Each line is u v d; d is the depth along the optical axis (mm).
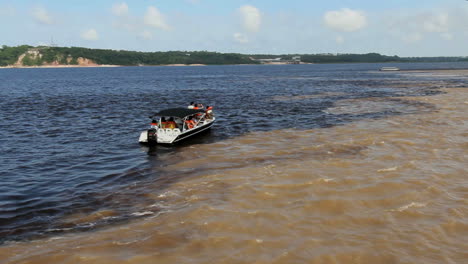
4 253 10562
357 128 26922
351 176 16250
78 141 25094
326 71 162875
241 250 10539
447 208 12898
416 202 13430
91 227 12148
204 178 16719
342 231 11500
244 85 79000
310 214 12688
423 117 30594
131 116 36125
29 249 10781
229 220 12367
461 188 14648
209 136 26141
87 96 57250
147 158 20703
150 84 87312
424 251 10336
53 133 27781
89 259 10188
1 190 15648
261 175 16797
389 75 110312
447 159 18438
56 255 10414
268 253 10375
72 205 14016
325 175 16453
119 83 91812
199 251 10523
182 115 25141
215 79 107625
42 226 12273
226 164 18891
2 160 20281
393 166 17469
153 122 25016
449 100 41375
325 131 26312
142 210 13445
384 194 14203
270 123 30562
